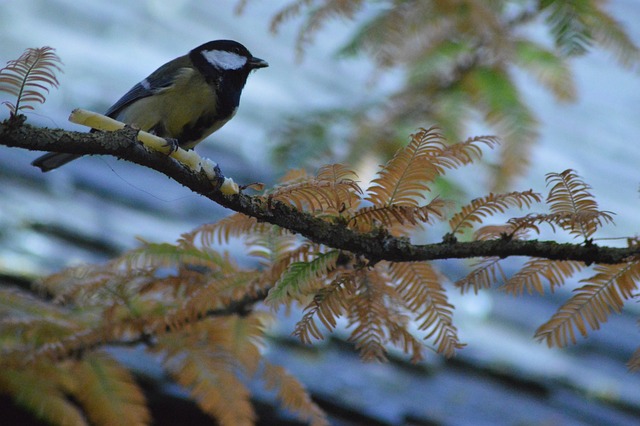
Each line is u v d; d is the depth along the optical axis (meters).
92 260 7.94
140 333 5.87
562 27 7.76
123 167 10.45
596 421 8.34
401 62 8.67
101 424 5.83
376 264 5.04
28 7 13.16
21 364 5.71
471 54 8.66
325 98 14.25
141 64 12.91
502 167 8.59
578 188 4.48
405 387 7.89
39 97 3.99
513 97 8.57
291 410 6.04
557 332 4.75
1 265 7.16
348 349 8.34
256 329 5.91
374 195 4.58
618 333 10.40
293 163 8.49
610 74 20.12
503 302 10.35
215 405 5.79
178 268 5.82
